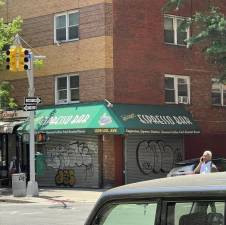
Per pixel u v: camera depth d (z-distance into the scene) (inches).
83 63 1055.0
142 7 1069.8
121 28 1039.6
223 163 829.2
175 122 1071.6
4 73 1207.6
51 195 929.5
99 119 999.0
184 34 1136.2
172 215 127.4
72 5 1075.9
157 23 1093.1
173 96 1115.3
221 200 119.3
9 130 1122.7
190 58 1144.8
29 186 912.3
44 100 1123.3
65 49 1087.6
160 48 1095.6
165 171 1103.0
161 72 1095.0
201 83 1162.6
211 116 1178.6
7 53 874.8
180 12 1128.8
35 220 613.3
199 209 123.0
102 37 1024.2
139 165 1062.4
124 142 1042.1
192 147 1150.3
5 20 1192.2
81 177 1075.9
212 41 930.1
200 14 970.1
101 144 1043.3
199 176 136.9
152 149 1085.8
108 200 141.0
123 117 1000.2
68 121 1043.3
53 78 1107.9
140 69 1061.8
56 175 1119.6
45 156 1136.8
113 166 1028.5
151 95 1075.3
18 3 1169.4
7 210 730.2
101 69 1024.2
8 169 1202.0
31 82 909.8
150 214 131.6
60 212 697.6
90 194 935.7
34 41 1140.5
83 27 1057.5
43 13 1127.0
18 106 1175.6
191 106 1140.5
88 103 1043.9
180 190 126.6
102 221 141.8
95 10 1037.2
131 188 138.9
